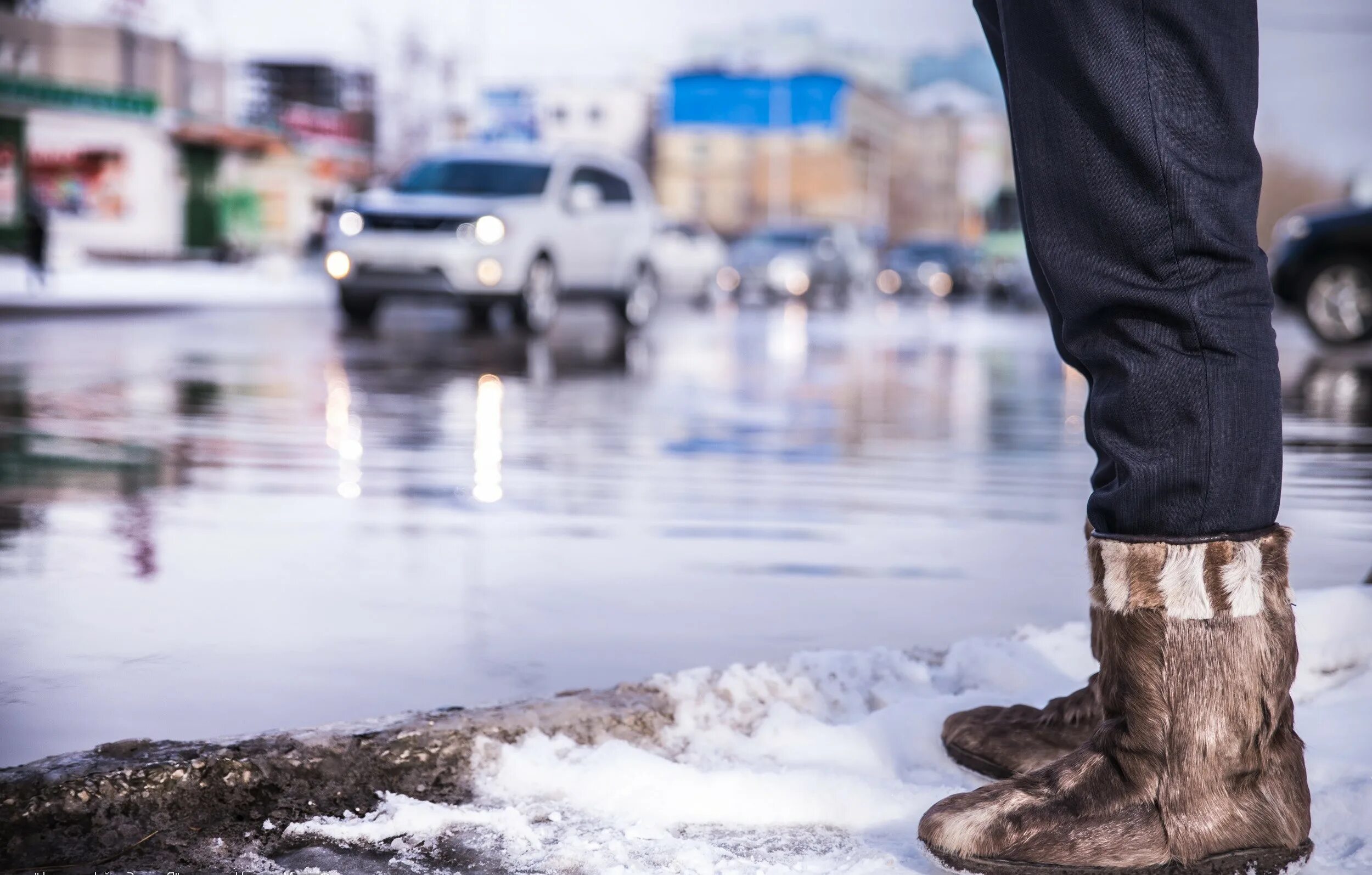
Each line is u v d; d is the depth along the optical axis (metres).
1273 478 1.60
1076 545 3.87
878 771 1.94
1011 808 1.60
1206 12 1.54
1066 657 2.46
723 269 25.23
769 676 2.20
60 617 2.77
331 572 3.27
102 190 36.66
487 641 2.66
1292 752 1.64
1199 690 1.58
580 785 1.79
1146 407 1.59
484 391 8.12
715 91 60.59
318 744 1.79
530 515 4.12
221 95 48.34
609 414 7.09
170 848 1.61
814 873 1.56
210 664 2.46
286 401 7.24
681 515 4.19
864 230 69.56
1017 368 11.28
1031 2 1.61
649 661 2.54
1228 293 1.58
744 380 9.41
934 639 2.79
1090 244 1.60
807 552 3.67
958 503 4.55
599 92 75.06
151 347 10.93
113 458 5.11
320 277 32.28
